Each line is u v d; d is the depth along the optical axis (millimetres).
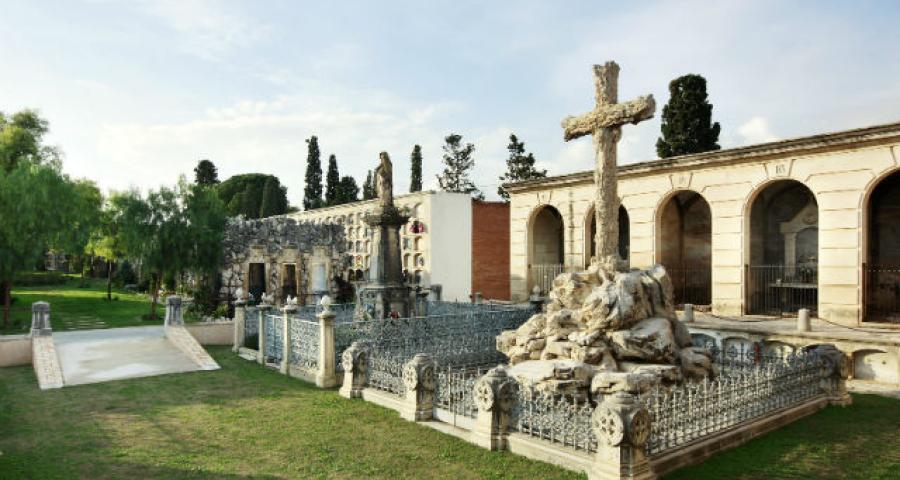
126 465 8914
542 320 13867
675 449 8484
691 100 30844
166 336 20594
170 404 12641
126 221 27641
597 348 12023
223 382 14883
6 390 14281
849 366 15633
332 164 61625
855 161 18500
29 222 23922
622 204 26125
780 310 22625
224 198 68750
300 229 35094
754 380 10422
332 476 8328
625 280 12797
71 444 9969
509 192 31766
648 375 10648
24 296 37812
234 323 21062
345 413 11625
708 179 22875
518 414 9461
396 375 12391
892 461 8797
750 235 23000
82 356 17859
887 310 20969
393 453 9211
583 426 8477
